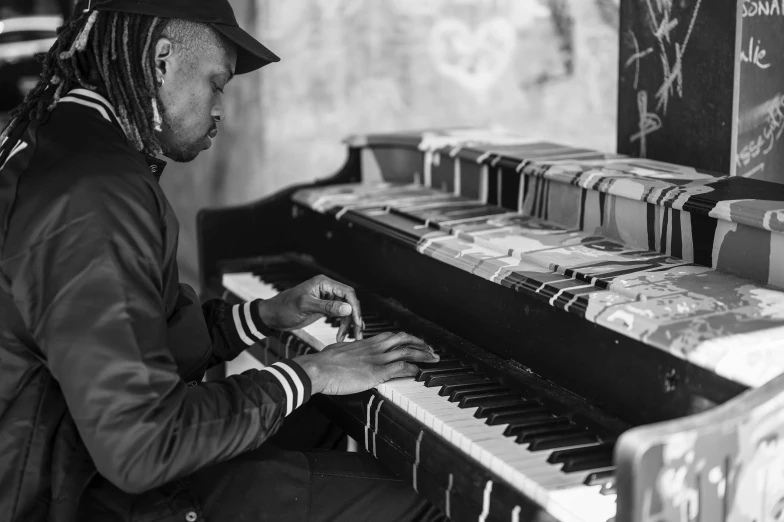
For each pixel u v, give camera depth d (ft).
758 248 5.99
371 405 6.55
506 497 5.23
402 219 8.45
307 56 15.67
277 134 15.89
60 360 5.30
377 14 15.83
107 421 5.26
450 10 15.99
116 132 5.95
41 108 6.02
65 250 5.37
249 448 5.77
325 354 6.38
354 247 9.16
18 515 5.73
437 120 16.52
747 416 4.70
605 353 5.85
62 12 18.02
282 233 10.71
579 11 15.58
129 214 5.53
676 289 5.90
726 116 7.94
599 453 5.45
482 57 16.26
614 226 7.20
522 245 7.09
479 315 7.14
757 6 7.78
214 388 5.78
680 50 8.28
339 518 6.50
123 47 6.02
